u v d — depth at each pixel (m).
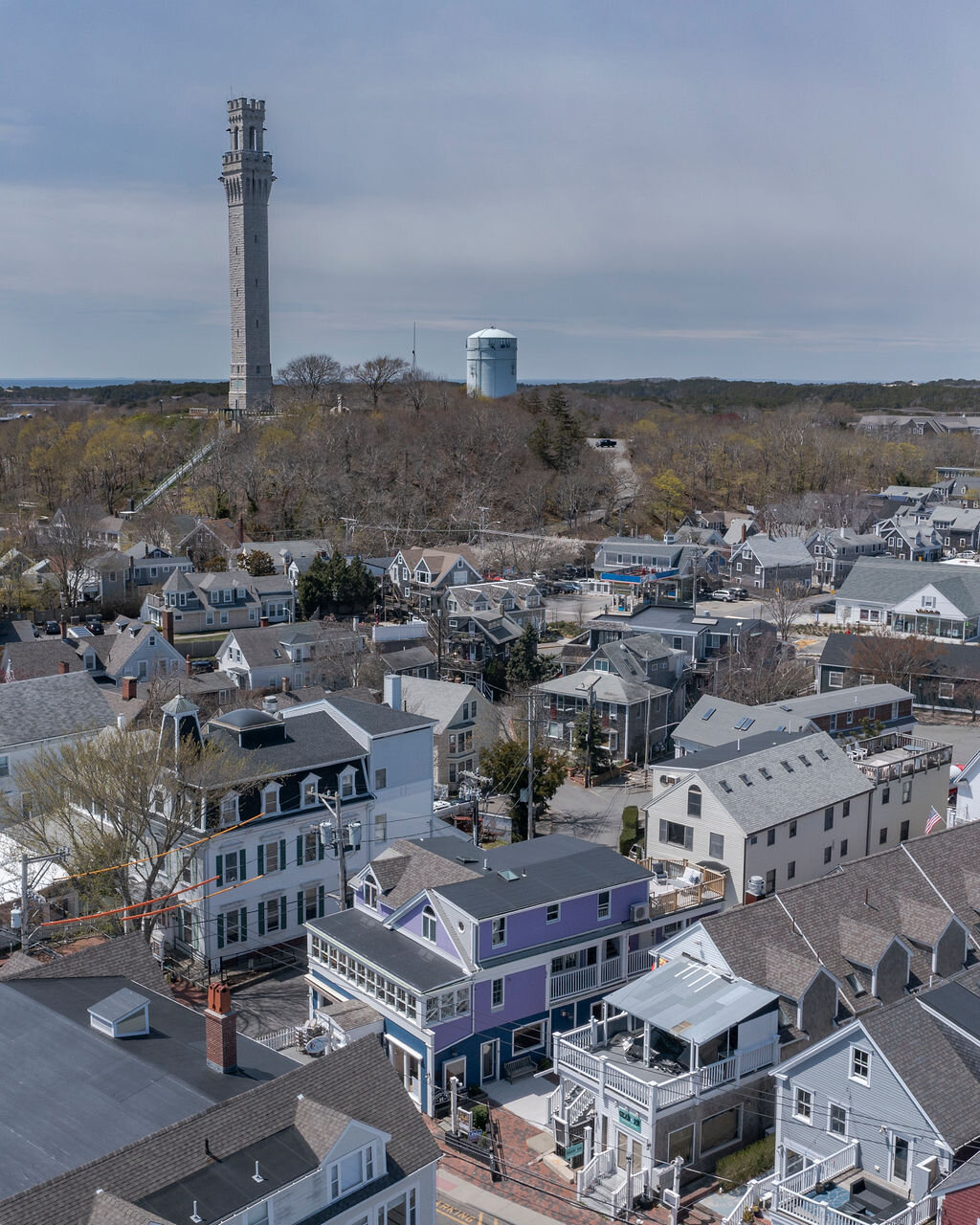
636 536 174.88
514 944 43.69
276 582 127.19
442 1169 37.53
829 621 131.88
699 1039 36.56
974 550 174.88
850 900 44.78
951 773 75.69
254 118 199.50
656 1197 35.94
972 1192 29.66
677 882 52.50
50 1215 23.64
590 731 79.56
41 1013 31.52
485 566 150.25
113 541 146.25
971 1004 37.03
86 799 50.03
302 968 52.75
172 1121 27.36
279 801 54.22
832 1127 35.28
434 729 76.06
